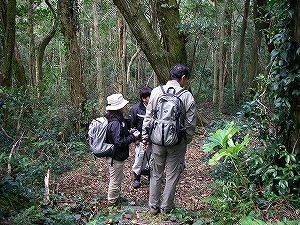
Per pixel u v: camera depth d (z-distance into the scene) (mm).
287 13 3812
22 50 19188
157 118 3893
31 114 7973
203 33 9859
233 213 3686
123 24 13328
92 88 11062
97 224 3479
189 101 3895
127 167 6797
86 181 5762
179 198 5008
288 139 4082
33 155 6000
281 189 3838
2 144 6184
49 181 5211
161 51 9039
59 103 9078
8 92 6875
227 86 19875
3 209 3316
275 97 4059
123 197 5102
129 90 15109
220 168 4875
